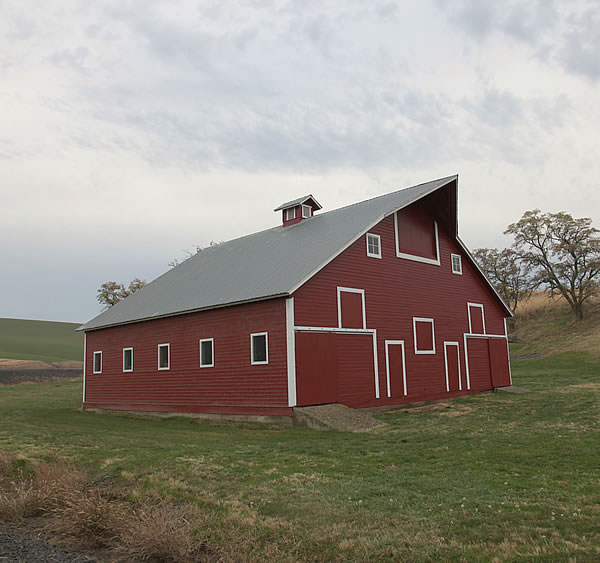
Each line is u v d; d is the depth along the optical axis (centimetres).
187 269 3042
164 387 2414
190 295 2453
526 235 5844
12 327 9575
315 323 1962
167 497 951
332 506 834
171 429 1884
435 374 2498
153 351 2514
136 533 785
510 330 6288
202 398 2198
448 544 660
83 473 1134
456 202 2562
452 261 2769
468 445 1255
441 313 2616
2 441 1479
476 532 685
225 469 1098
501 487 873
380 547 673
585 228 5616
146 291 3042
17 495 1016
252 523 797
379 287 2280
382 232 2356
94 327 2922
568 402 2030
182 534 765
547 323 6050
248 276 2253
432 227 2677
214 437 1614
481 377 2812
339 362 2030
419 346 2436
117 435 1662
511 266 6228
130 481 1067
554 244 5762
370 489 906
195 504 903
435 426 1638
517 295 6431
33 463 1236
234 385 2056
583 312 5778
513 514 736
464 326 2761
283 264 2169
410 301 2433
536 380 3391
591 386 2742
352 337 2103
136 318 2598
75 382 4734
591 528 669
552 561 586
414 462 1111
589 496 797
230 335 2100
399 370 2298
